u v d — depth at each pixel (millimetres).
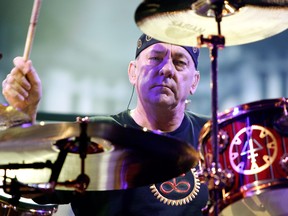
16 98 3666
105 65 6773
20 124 3391
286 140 3539
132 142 3500
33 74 3709
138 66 4785
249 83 6730
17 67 3605
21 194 3621
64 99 6715
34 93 3764
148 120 4723
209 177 3500
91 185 4012
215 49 3609
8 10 6641
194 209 4391
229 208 3727
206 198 4430
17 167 3658
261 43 6738
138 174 3924
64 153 3578
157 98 4598
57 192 4316
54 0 6684
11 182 3615
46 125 3180
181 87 4652
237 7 3912
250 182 3514
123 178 3955
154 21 3965
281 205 3633
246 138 3600
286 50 6707
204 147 3764
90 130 3281
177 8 3912
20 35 6645
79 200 4414
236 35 4184
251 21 4062
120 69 6785
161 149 3582
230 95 6742
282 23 4082
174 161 3732
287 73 6707
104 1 6754
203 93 6762
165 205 4375
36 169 3705
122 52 6785
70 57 6730
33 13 3451
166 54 4664
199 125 4820
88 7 6742
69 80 6730
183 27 4082
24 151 3582
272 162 3512
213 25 4090
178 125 4742
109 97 6762
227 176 3545
